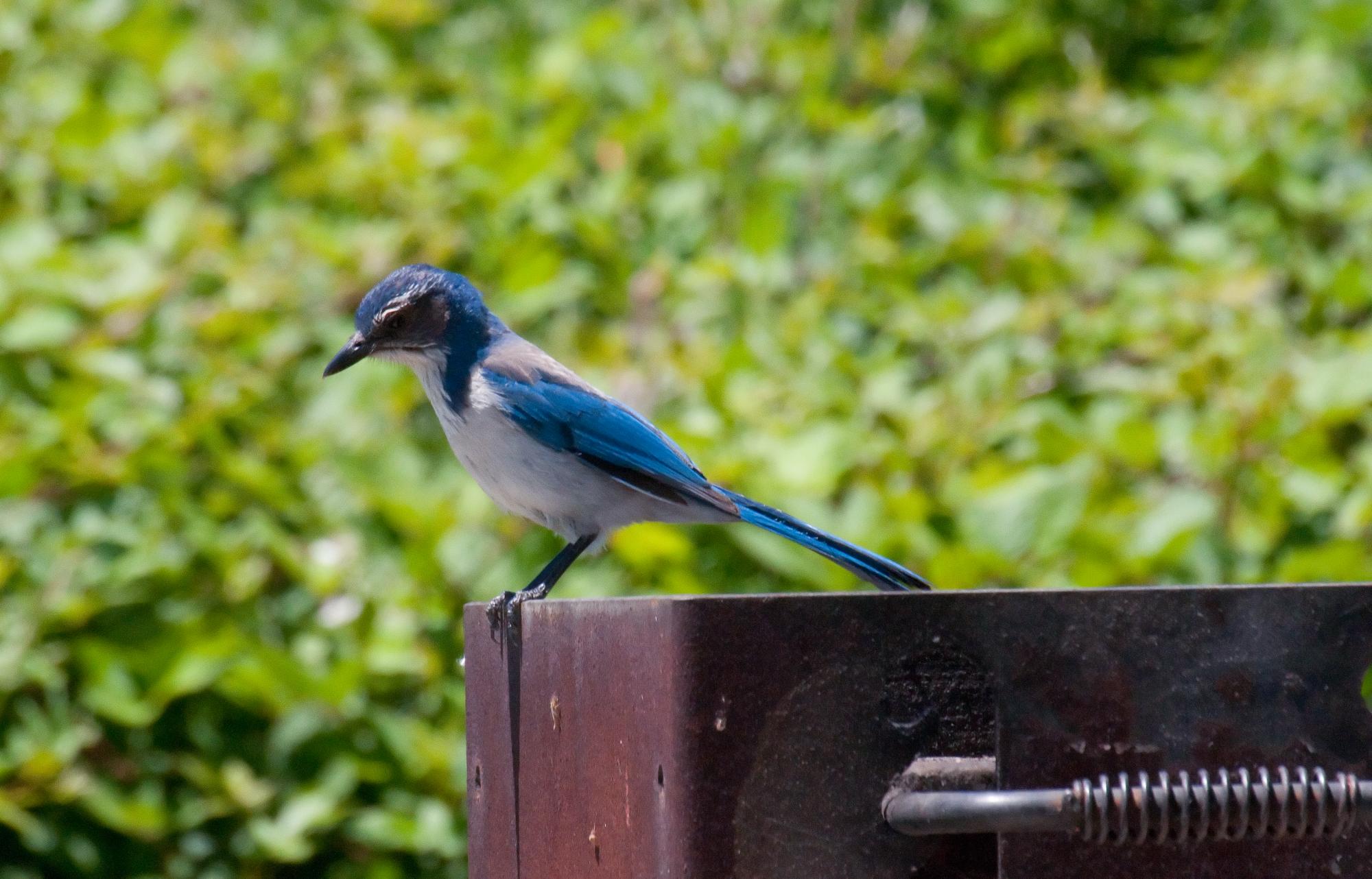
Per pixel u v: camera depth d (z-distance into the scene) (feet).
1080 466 37.99
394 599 37.11
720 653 16.97
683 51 55.16
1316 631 17.26
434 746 35.65
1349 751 17.21
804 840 16.96
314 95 53.42
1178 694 17.12
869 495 36.50
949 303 44.04
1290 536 37.86
